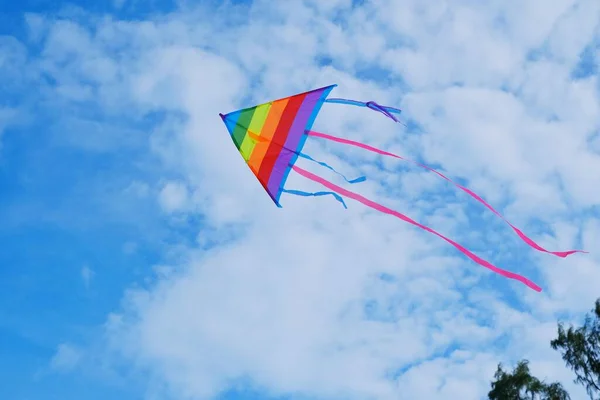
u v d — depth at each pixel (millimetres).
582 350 18812
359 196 10328
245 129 11125
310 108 11219
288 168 11000
